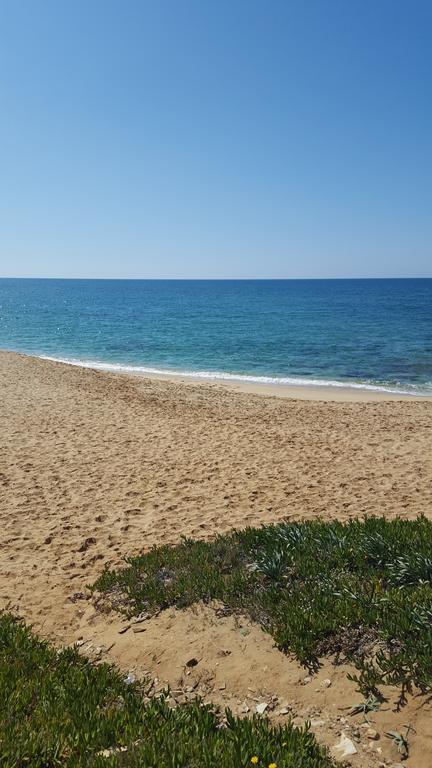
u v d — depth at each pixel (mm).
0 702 3498
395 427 14141
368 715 3389
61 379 22141
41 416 14969
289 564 5277
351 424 14648
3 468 10188
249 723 3279
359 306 89938
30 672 3959
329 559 5176
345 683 3686
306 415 16203
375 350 37438
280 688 3766
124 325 58531
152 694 3846
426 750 3064
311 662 3945
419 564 4688
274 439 12656
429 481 9148
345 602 4336
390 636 3959
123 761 2957
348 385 25500
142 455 11156
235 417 15656
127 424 14250
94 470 10086
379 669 3711
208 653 4223
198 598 4938
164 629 4629
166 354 37125
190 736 3189
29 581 5906
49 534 7219
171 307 91375
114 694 3727
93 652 4469
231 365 32312
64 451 11414
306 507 7953
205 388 22859
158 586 5285
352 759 3062
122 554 6531
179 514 7848
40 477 9672
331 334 47594
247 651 4176
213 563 5594
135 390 20516
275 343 41812
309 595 4613
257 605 4629
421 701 3377
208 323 60000
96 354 37531
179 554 5914
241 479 9484
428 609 4020
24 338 47250
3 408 15898
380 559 5059
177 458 10922
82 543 6883
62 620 5074
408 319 63094
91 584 5770
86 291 180500
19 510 8125
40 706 3492
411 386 25203
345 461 10625
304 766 2947
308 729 3264
